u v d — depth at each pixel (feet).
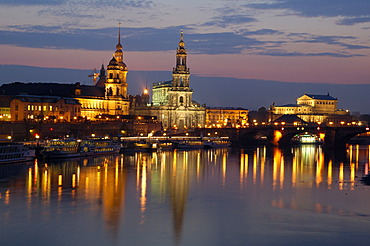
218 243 304.71
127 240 307.58
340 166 655.35
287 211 375.25
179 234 319.27
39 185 467.11
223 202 403.95
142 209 377.50
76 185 470.80
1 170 562.66
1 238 308.19
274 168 628.28
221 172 583.17
